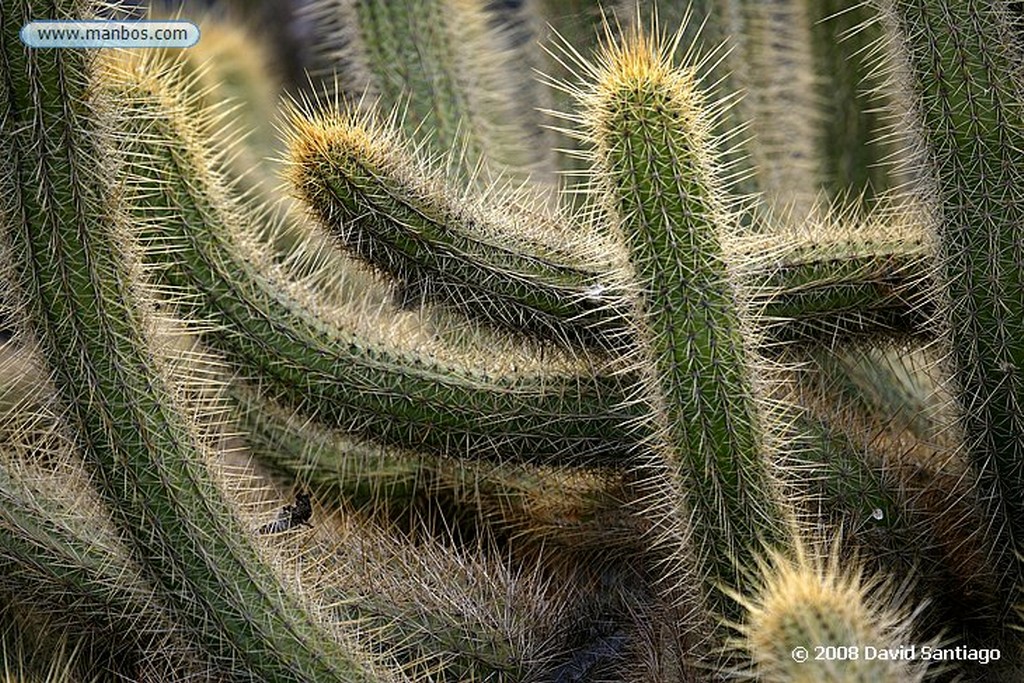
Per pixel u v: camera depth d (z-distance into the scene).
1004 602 1.55
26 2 1.40
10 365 1.68
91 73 1.42
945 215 1.53
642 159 1.44
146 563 1.45
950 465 1.59
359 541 1.65
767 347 1.57
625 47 1.47
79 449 1.44
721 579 1.46
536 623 1.60
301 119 1.60
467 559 1.67
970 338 1.53
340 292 1.77
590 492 1.68
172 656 1.51
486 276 1.58
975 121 1.51
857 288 1.61
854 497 1.57
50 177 1.41
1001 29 1.51
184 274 1.64
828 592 1.27
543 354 1.62
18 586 1.54
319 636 1.46
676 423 1.46
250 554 1.46
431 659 1.57
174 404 1.45
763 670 1.29
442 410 1.62
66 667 1.51
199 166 1.66
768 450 1.47
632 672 1.57
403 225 1.57
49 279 1.42
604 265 1.54
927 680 1.51
